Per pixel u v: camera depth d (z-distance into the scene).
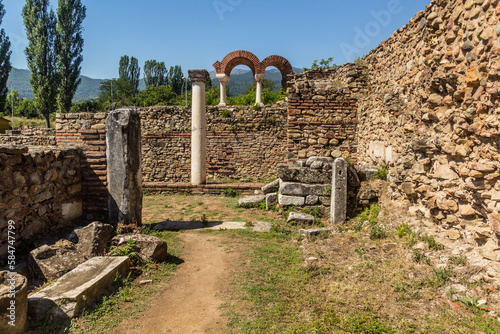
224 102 16.80
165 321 3.30
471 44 3.98
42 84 25.61
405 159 5.54
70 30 25.52
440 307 3.27
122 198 6.19
